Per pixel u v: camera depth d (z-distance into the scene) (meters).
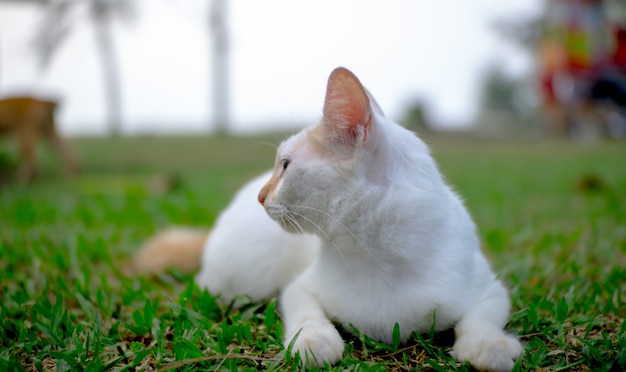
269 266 0.87
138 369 0.73
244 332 0.78
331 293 0.77
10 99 2.59
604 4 5.00
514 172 2.60
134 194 2.16
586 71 4.75
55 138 2.78
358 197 0.75
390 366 0.73
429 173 0.77
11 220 1.55
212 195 2.00
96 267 1.10
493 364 0.69
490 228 1.34
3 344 0.80
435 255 0.75
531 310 0.79
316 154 0.76
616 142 4.40
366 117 0.74
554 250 1.10
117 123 6.52
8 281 0.98
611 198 1.58
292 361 0.72
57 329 0.80
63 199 1.99
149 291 0.96
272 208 0.78
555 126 5.21
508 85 7.54
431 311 0.75
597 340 0.75
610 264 0.99
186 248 1.07
